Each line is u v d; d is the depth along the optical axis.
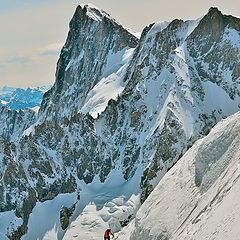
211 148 38.22
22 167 116.06
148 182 106.25
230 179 32.88
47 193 115.81
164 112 116.94
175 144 109.69
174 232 35.97
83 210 107.12
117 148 125.31
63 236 101.94
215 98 123.75
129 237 44.47
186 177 39.97
